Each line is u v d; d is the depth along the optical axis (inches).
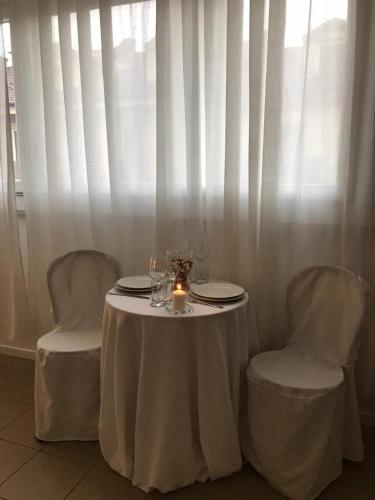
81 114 104.3
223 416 72.6
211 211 96.0
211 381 71.1
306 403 70.1
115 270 97.7
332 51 83.0
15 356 126.0
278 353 84.8
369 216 85.6
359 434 80.2
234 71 86.8
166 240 98.5
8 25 108.2
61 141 108.3
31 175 110.7
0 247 121.5
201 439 73.2
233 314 73.7
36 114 108.9
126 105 99.2
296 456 72.1
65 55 100.9
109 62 96.0
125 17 95.3
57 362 84.7
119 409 74.1
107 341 76.3
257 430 76.0
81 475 78.5
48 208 112.6
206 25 87.8
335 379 74.0
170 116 94.7
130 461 75.9
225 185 91.5
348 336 78.8
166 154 95.5
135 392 74.2
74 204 107.5
